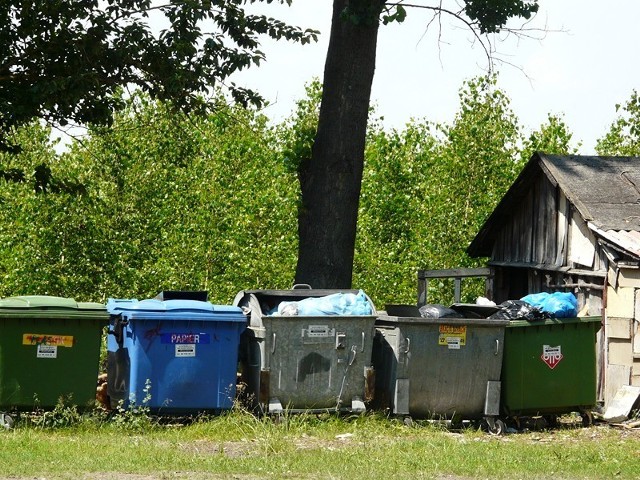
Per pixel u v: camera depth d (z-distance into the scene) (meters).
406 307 29.09
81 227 61.59
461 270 44.31
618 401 32.00
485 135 63.94
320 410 27.16
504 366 28.64
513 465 21.78
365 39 37.59
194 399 26.31
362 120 37.88
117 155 62.38
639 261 34.03
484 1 40.94
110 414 26.98
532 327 28.88
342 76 37.72
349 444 24.70
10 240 61.97
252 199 62.78
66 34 42.22
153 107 62.03
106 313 25.62
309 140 38.22
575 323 29.38
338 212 37.50
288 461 21.45
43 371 25.12
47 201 61.00
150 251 63.00
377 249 62.22
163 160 63.22
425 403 27.77
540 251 42.34
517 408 28.61
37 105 41.81
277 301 29.72
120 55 41.38
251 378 27.62
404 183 64.19
